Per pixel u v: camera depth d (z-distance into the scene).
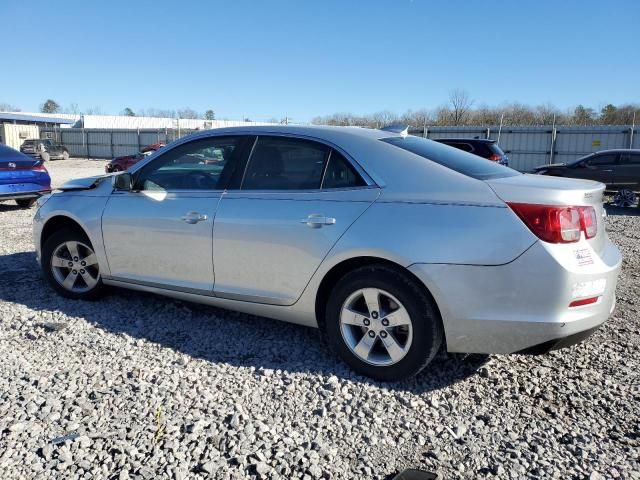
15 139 45.34
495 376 3.49
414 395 3.25
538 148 27.86
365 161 3.49
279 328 4.30
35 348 3.86
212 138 4.12
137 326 4.30
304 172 3.68
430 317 3.19
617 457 2.65
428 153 3.58
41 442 2.71
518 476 2.51
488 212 3.09
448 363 3.66
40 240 5.02
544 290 2.98
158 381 3.37
